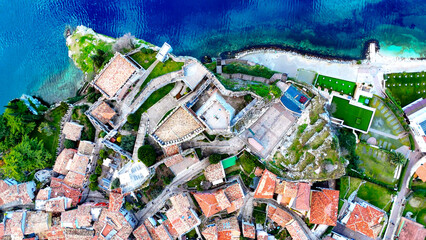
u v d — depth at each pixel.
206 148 45.94
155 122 45.44
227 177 47.47
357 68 51.44
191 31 51.34
